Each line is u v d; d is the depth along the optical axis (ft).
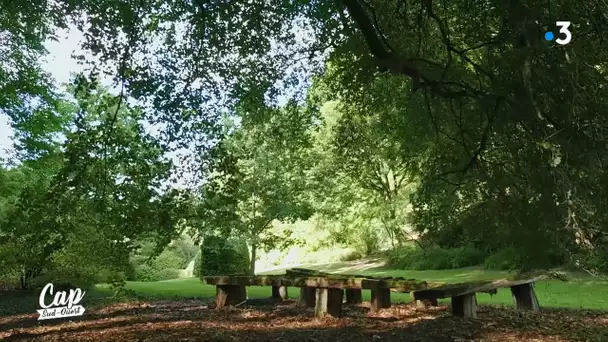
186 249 86.48
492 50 17.10
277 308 27.43
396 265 72.90
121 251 26.73
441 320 21.31
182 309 28.84
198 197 27.94
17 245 34.73
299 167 55.06
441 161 22.93
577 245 14.32
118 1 27.61
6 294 39.73
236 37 32.37
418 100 27.76
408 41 26.07
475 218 19.35
